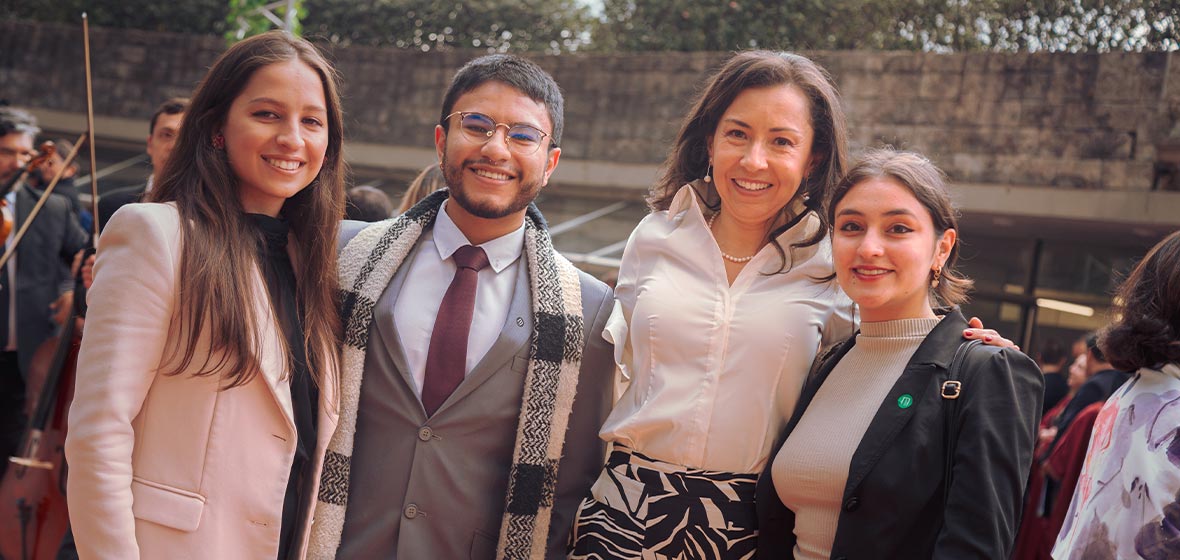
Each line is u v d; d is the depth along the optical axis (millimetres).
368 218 3867
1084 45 6871
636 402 2369
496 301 2416
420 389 2312
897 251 2072
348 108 8469
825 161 2443
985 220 7090
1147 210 6191
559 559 2414
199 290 1928
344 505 2230
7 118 4227
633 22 8727
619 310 2479
